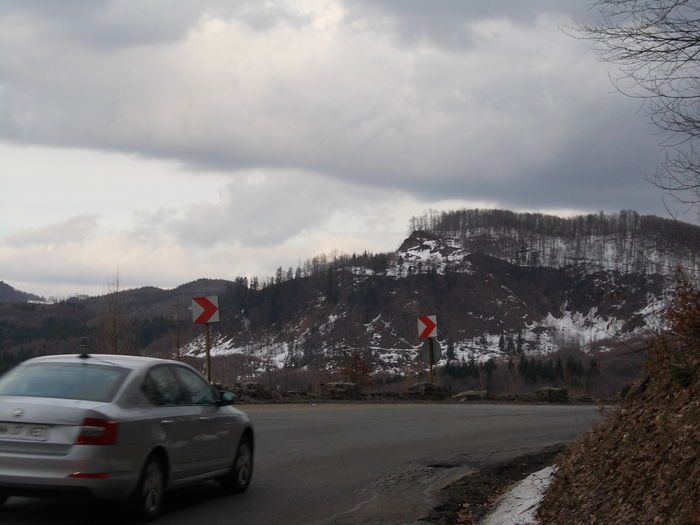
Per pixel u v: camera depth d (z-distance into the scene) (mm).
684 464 6473
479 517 9820
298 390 25984
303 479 11734
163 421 8836
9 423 7988
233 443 10414
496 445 15969
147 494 8516
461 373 85875
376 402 25906
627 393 9742
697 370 8039
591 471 8430
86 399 8312
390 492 11062
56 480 7762
